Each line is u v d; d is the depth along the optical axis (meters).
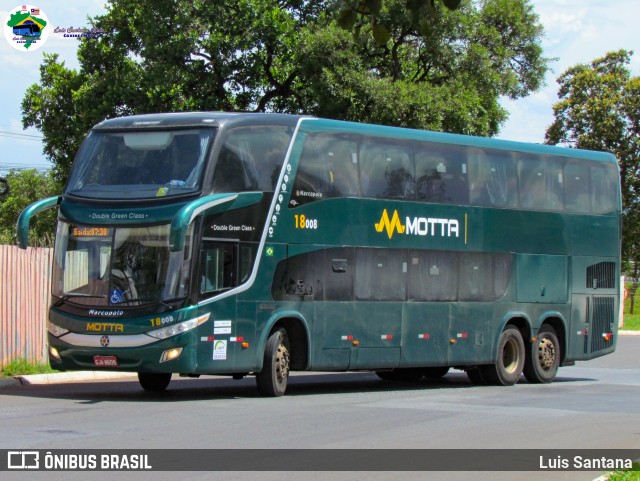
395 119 32.69
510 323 21.44
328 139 17.95
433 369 22.73
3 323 19.61
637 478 9.59
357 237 18.27
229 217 16.23
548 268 21.92
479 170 20.61
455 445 11.71
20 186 66.31
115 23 36.38
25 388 18.16
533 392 19.47
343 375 24.66
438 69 35.88
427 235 19.48
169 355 15.57
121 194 16.17
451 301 19.91
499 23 42.28
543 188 21.89
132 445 11.01
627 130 60.19
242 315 16.41
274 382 17.00
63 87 37.28
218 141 16.14
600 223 23.14
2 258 19.59
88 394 17.02
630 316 53.22
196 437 11.75
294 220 17.23
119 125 16.70
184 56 33.66
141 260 15.83
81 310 16.02
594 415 15.30
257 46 34.44
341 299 17.97
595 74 61.22
